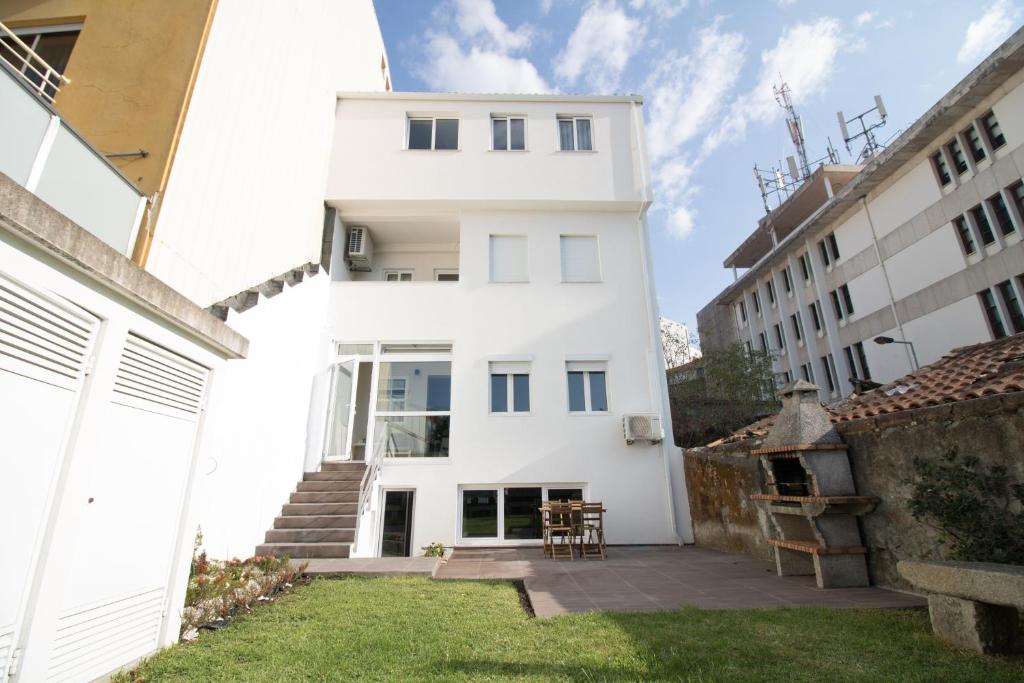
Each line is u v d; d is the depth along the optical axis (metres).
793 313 23.70
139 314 3.72
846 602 5.23
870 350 18.66
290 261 10.26
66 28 7.48
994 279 14.31
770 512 7.04
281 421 8.98
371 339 11.62
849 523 6.20
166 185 6.41
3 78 3.39
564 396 11.40
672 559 8.52
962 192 15.18
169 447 4.11
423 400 11.48
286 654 3.83
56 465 3.01
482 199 12.41
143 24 7.28
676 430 15.77
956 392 5.74
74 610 3.10
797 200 22.52
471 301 11.96
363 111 13.07
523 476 10.84
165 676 3.44
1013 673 3.24
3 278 2.69
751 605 5.23
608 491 10.83
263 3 9.04
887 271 17.92
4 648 2.63
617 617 4.76
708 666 3.50
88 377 3.27
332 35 12.79
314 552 8.05
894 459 5.79
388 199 12.34
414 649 3.94
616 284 12.30
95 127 6.72
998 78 13.62
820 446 6.33
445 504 10.56
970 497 4.49
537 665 3.56
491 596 5.70
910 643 3.87
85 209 4.18
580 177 12.75
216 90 7.50
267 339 8.41
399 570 6.98
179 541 4.21
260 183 8.93
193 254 6.95
